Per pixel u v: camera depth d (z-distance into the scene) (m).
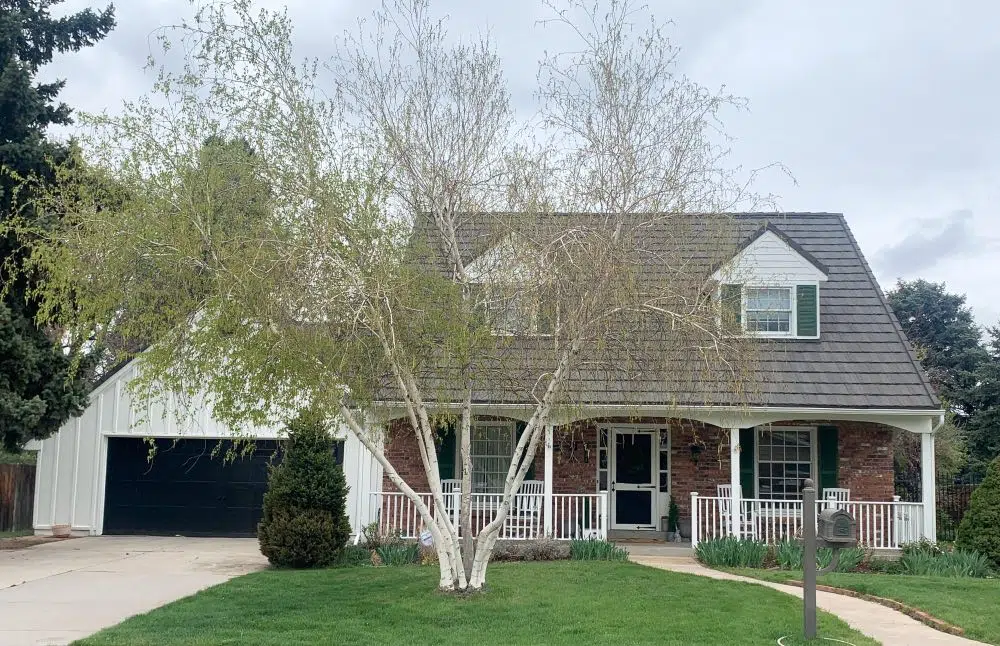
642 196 12.23
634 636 10.40
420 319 11.76
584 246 11.62
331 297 10.99
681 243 12.48
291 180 11.62
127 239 11.21
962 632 10.83
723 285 12.39
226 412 11.31
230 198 11.55
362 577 14.59
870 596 13.27
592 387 15.85
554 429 20.77
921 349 37.53
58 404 18.20
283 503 16.36
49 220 14.31
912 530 18.19
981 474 36.53
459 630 10.73
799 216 24.17
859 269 22.27
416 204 12.77
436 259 12.68
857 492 20.22
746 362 12.09
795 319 20.08
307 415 11.83
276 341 10.85
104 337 12.58
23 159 17.38
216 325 10.81
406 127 12.76
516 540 17.42
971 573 16.17
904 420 18.61
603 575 14.45
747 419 18.36
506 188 12.68
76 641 10.20
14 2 19.36
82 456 21.83
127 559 17.44
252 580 14.34
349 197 11.51
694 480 20.70
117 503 21.92
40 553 18.36
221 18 11.92
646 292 11.66
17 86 17.91
